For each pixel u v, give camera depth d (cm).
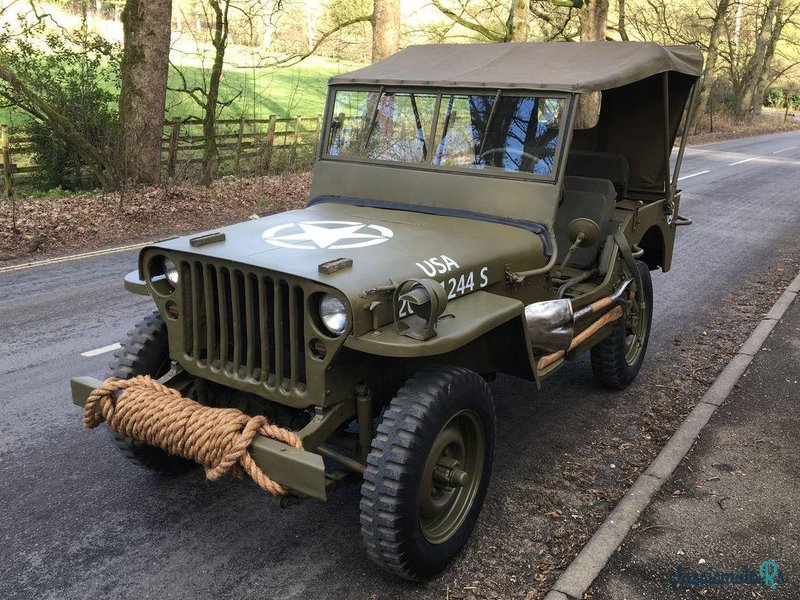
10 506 383
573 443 462
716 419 485
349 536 362
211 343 335
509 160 413
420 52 505
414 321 312
